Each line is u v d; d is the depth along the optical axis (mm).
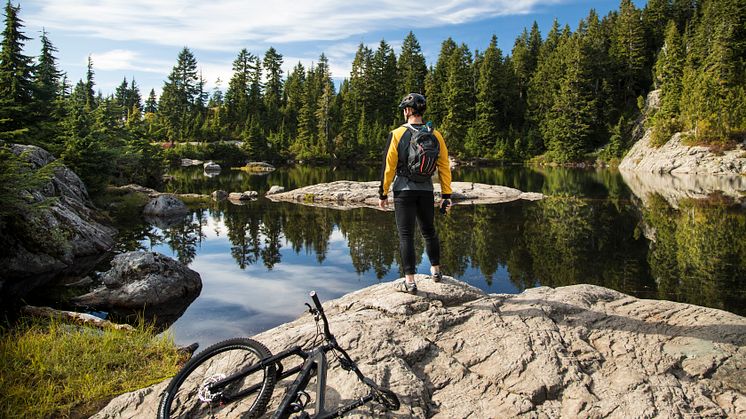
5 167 9969
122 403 3895
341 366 3373
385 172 4523
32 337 6125
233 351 3965
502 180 44000
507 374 3848
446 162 4656
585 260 13812
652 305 5012
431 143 4434
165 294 9617
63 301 9391
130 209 24078
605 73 78188
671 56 69125
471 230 18625
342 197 28828
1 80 25734
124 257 9922
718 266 12906
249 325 8328
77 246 13562
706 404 3480
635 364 3955
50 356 5527
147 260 9891
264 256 14375
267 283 11281
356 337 4102
